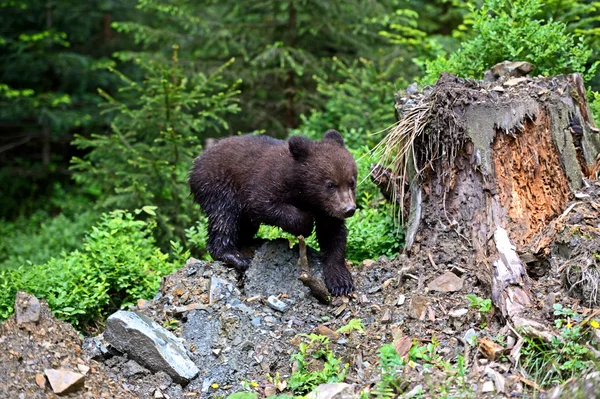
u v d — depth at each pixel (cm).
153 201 1112
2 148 1805
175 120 1125
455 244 602
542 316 505
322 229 646
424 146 638
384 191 731
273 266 627
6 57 1678
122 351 551
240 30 1454
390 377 473
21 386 480
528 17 820
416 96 689
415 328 535
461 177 616
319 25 1417
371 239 718
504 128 602
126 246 770
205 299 607
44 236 1402
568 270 523
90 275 724
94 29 1897
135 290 736
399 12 1312
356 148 1065
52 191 1827
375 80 1197
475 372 472
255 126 1538
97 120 1734
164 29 1553
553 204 600
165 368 539
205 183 681
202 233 886
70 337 532
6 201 1777
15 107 1639
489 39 815
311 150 621
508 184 600
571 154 612
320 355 534
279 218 628
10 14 1708
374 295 598
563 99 618
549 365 467
